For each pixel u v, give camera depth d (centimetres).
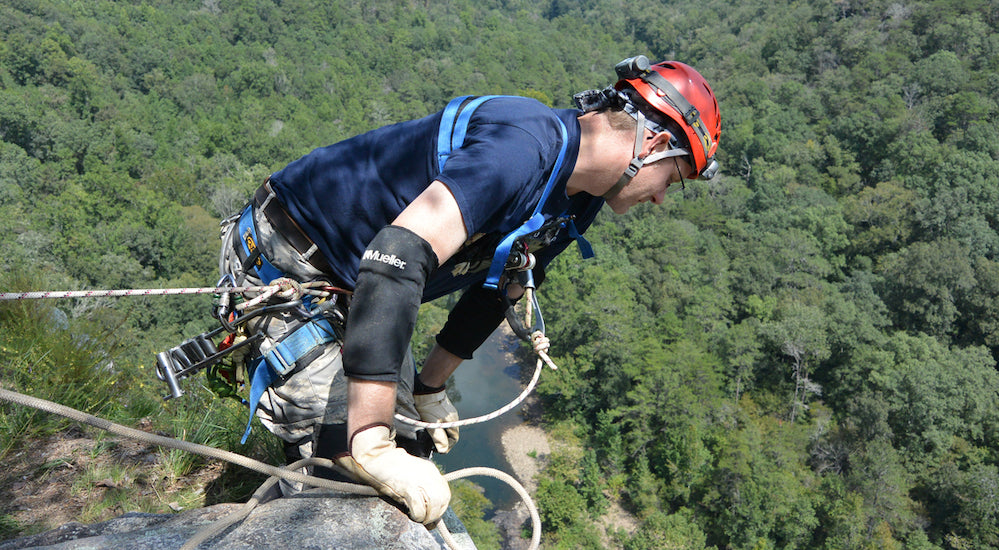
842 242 6525
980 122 8138
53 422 296
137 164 8488
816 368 4797
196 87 11219
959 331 5597
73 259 5159
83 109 9744
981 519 3675
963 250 5800
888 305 5731
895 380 4366
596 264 5788
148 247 5628
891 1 10769
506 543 3341
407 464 133
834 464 4100
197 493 273
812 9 11812
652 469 4022
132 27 12550
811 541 3600
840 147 8350
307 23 14262
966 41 9744
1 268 434
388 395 126
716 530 3653
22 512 244
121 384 351
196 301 4269
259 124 10212
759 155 8475
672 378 4066
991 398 4291
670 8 16375
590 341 4478
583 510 3597
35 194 7438
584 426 4275
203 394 350
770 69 11144
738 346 4666
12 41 10088
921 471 4047
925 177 7525
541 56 14175
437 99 13025
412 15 15488
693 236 6531
